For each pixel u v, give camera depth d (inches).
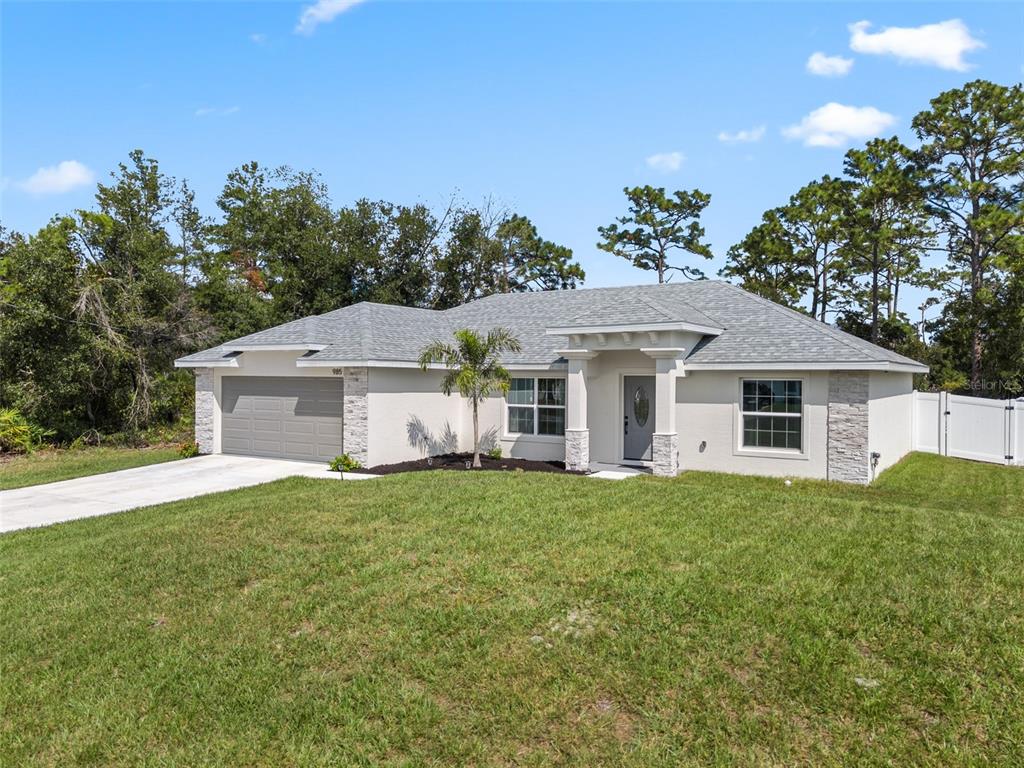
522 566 289.1
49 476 668.7
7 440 860.6
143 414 983.0
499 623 239.1
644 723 183.0
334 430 688.4
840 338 609.3
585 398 649.6
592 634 228.1
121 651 238.2
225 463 703.7
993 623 223.3
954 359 1363.2
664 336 617.3
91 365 933.8
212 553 330.3
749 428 626.8
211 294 1227.9
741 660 207.8
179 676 219.5
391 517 375.2
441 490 442.6
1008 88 1175.0
